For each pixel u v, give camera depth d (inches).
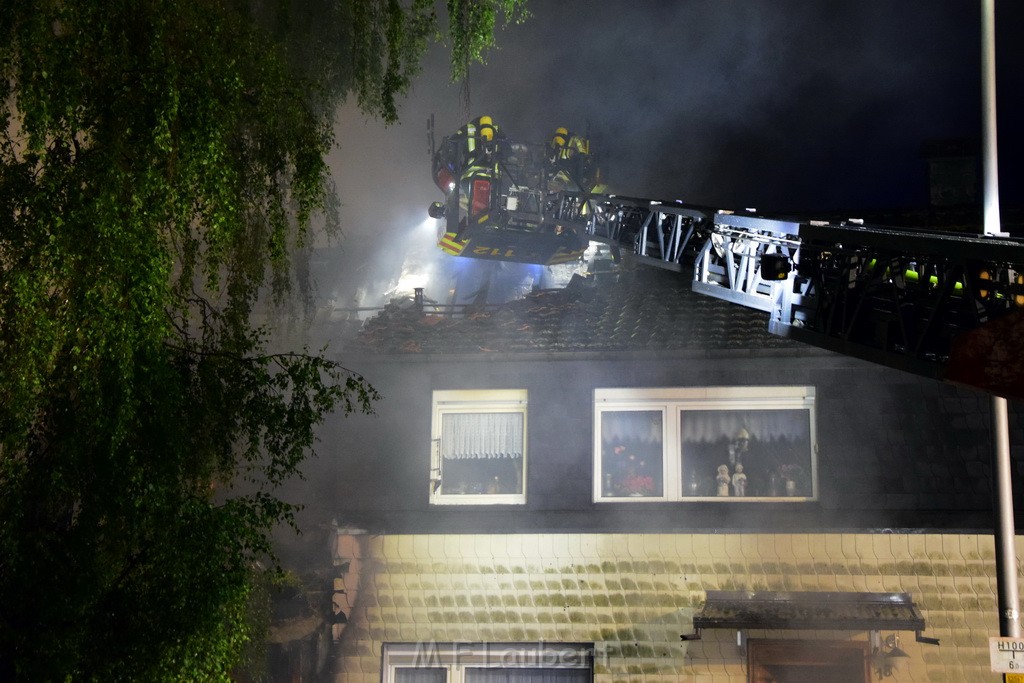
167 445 285.4
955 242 320.8
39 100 271.1
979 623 508.1
